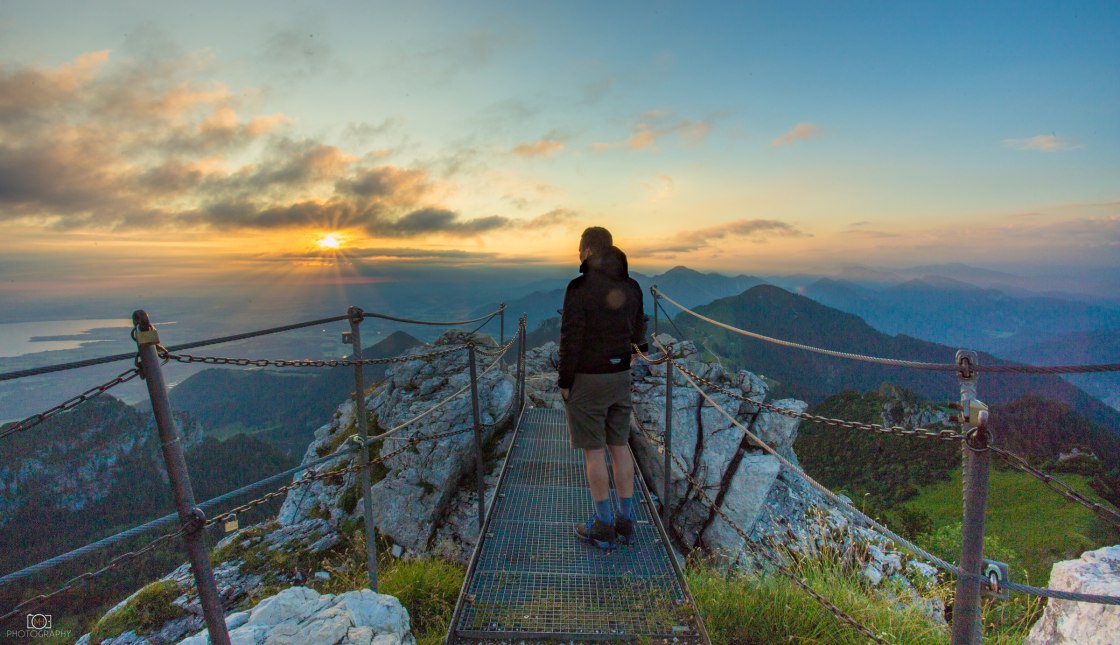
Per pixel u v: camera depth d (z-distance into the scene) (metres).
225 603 5.98
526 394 10.47
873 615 4.07
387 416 8.94
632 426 8.30
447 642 3.70
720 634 3.90
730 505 7.29
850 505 3.05
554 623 3.82
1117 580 3.62
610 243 4.42
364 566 6.34
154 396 2.55
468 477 8.14
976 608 2.36
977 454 2.25
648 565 4.50
